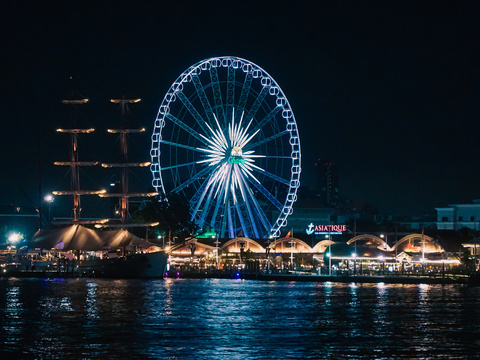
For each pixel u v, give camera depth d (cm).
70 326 10512
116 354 8625
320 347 9069
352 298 14400
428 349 8981
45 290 15838
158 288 16538
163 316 11544
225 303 13338
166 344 9194
